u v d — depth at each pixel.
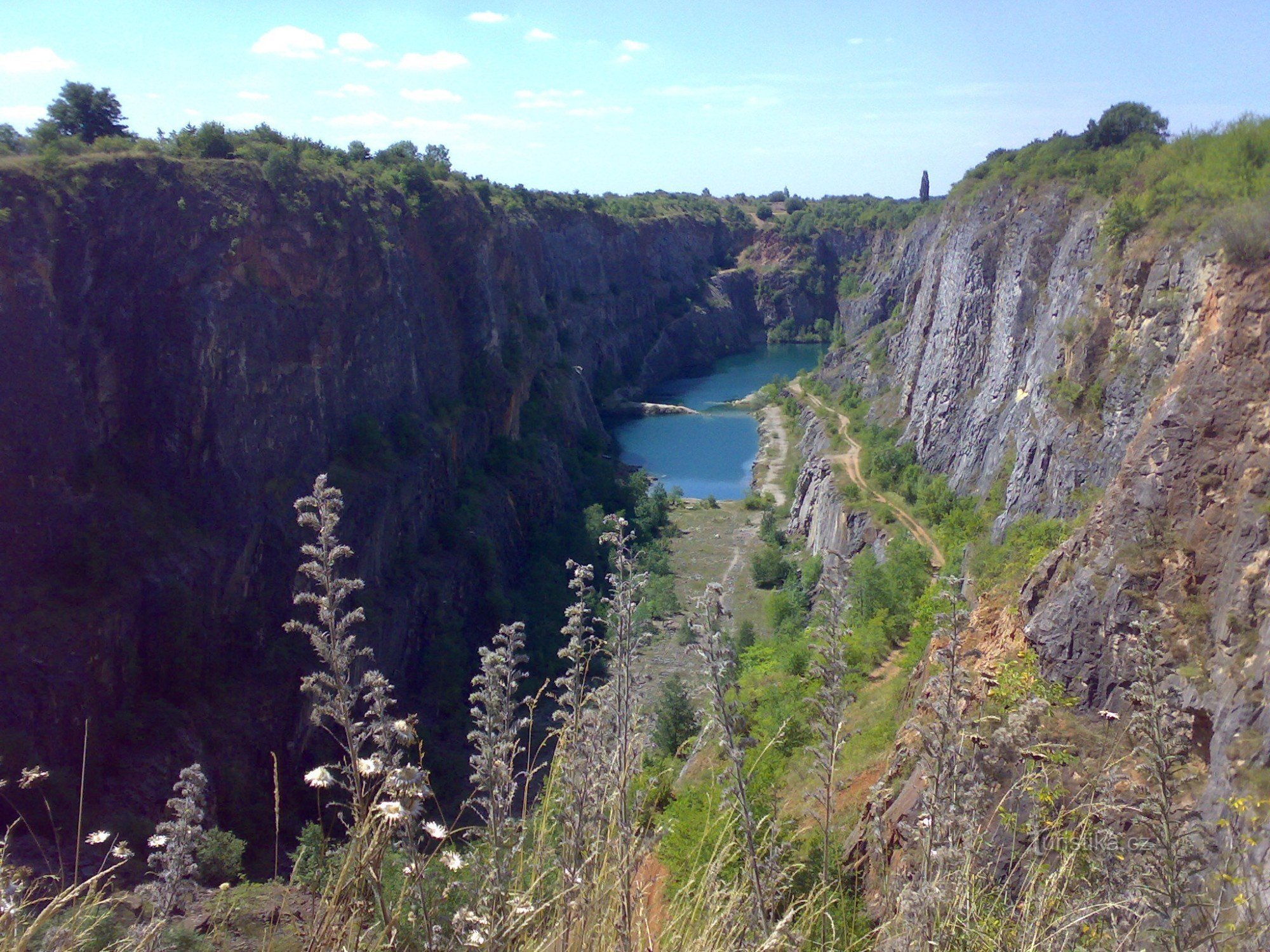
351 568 39.94
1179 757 6.55
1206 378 13.18
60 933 5.29
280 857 28.30
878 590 34.75
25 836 24.11
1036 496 32.84
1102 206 36.47
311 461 42.28
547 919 5.57
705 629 6.00
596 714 6.41
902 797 9.47
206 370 38.19
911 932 5.73
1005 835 7.36
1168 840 5.90
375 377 48.16
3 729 28.66
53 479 34.12
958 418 48.44
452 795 30.64
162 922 5.43
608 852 5.88
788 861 8.29
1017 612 14.66
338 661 4.88
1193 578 11.81
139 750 31.03
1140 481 13.22
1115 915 6.15
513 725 6.26
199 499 37.53
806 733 14.79
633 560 7.02
